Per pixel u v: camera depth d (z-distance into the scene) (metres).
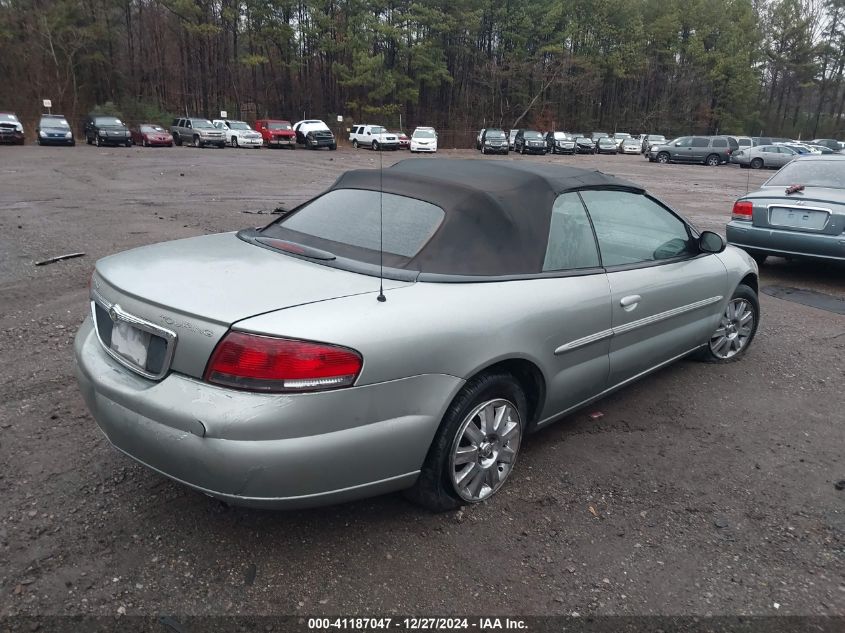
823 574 2.79
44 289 6.48
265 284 2.74
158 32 53.62
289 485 2.46
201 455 2.41
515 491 3.30
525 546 2.88
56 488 3.15
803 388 4.79
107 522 2.91
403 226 3.21
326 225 3.43
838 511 3.25
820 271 8.89
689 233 4.57
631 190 4.14
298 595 2.54
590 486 3.38
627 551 2.88
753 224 8.09
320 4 54.41
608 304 3.62
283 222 3.70
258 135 40.69
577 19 62.12
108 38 50.22
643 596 2.62
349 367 2.46
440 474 2.93
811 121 78.25
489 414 3.10
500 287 3.07
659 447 3.83
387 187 3.50
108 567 2.63
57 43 47.31
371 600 2.53
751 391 4.70
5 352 4.80
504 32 60.59
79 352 3.01
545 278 3.30
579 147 48.75
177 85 55.59
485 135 44.38
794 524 3.13
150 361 2.65
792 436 4.04
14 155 27.16
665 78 68.38
